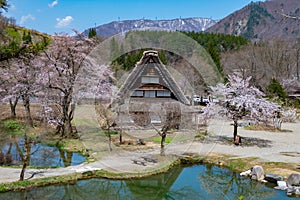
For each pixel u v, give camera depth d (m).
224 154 12.77
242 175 10.55
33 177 9.59
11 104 18.98
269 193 9.04
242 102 13.95
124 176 10.11
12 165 11.02
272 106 14.58
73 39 15.78
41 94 16.30
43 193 8.95
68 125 15.59
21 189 8.78
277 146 14.48
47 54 15.55
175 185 9.97
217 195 9.21
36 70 16.22
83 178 9.91
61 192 9.16
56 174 9.97
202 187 9.86
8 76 16.22
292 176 9.29
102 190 9.38
